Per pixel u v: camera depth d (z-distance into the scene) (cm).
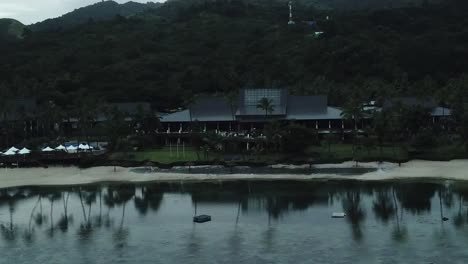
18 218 11212
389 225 9681
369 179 14025
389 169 15212
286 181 14250
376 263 7769
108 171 16600
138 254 8600
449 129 19650
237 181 14488
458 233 9031
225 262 8050
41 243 9400
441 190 12369
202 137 18362
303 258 8088
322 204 11500
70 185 14738
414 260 7825
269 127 17812
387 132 17238
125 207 11912
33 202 12694
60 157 18250
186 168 16512
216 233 9612
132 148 19225
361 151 17538
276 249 8562
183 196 12812
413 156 16525
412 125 18150
